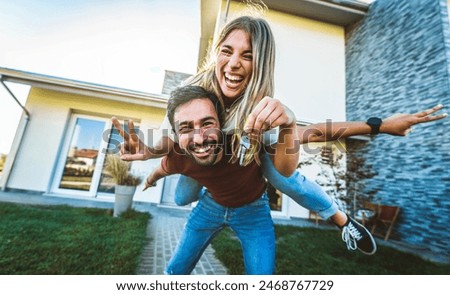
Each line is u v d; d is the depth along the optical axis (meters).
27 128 5.49
